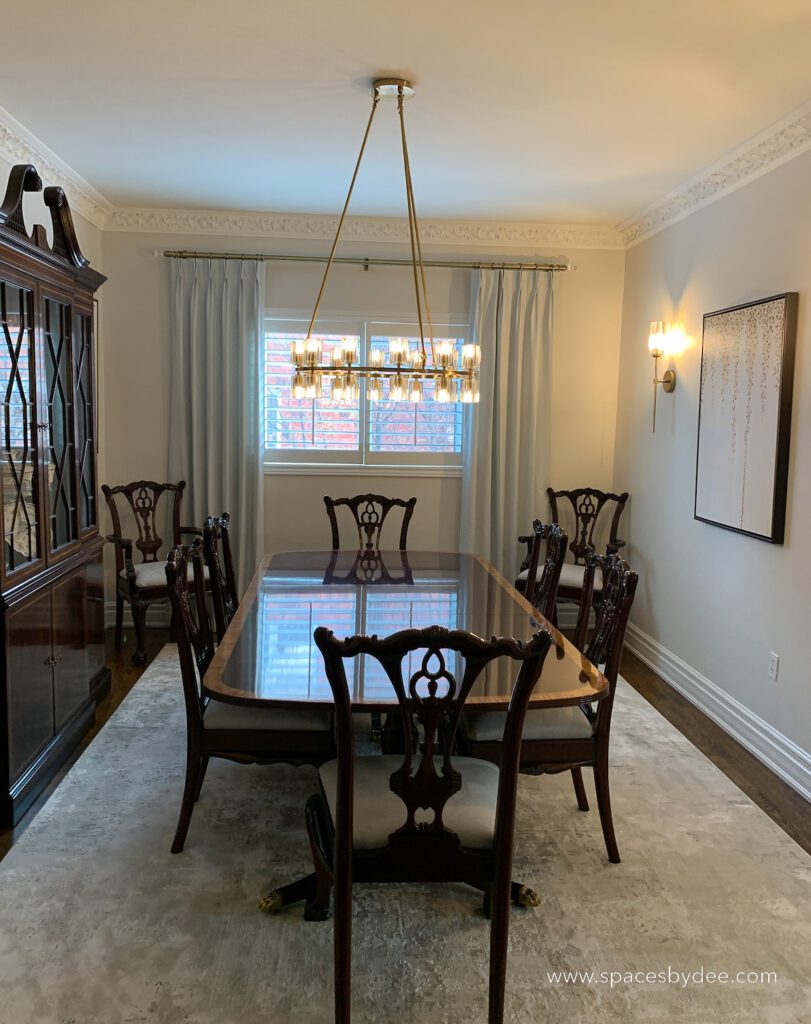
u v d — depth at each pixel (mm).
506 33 2512
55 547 3188
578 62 2707
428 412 5203
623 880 2436
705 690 3924
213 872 2432
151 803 2859
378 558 3947
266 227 4953
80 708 3404
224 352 4938
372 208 4727
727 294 3762
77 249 3377
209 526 3135
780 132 3209
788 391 3189
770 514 3281
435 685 1720
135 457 5070
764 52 2605
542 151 3625
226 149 3691
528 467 5137
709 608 3912
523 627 2637
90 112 3252
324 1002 1904
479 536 5156
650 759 3334
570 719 2512
